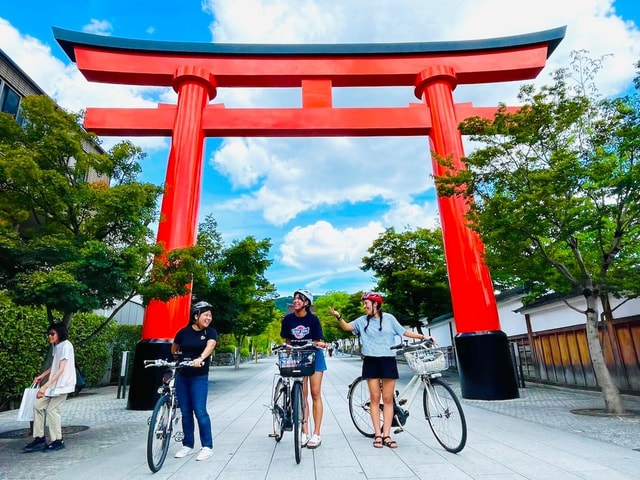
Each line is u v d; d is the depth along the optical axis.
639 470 3.51
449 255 9.91
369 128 11.20
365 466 3.78
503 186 7.29
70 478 3.72
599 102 7.03
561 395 8.84
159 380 8.57
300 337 4.67
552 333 10.39
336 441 4.87
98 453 4.79
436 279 15.91
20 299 5.20
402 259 16.61
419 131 11.43
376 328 4.63
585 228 7.54
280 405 4.87
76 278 5.29
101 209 6.36
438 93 11.16
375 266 17.52
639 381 7.68
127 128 10.84
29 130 6.29
